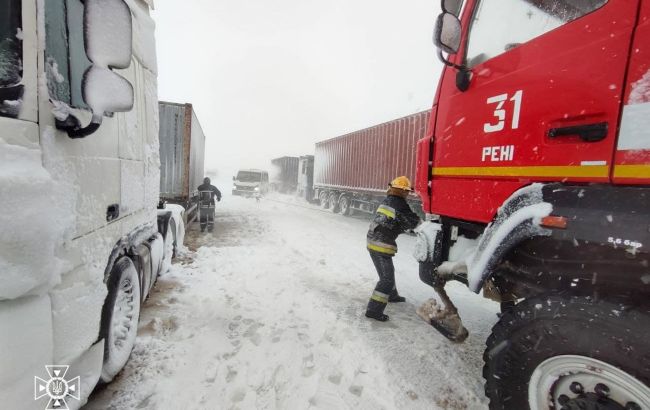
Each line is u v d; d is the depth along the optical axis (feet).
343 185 49.39
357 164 44.42
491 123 6.73
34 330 4.13
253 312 12.48
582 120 5.15
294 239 28.02
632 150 4.55
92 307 5.77
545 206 5.39
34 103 4.23
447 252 8.46
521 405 5.53
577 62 5.22
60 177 4.73
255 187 74.49
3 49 3.95
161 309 12.23
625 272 4.69
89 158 5.85
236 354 9.45
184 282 15.46
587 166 5.07
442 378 8.61
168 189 26.89
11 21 4.00
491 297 7.68
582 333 4.72
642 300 4.65
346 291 15.34
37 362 4.16
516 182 6.22
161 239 13.19
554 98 5.53
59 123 4.66
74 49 5.51
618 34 4.73
